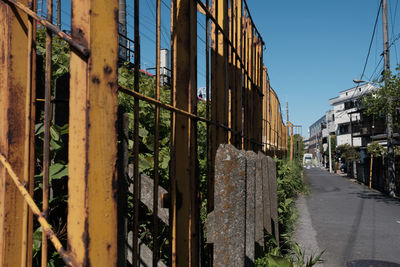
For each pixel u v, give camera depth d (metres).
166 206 1.63
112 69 0.85
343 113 54.19
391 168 14.43
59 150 1.59
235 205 1.71
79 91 0.80
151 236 2.15
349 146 45.84
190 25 1.73
